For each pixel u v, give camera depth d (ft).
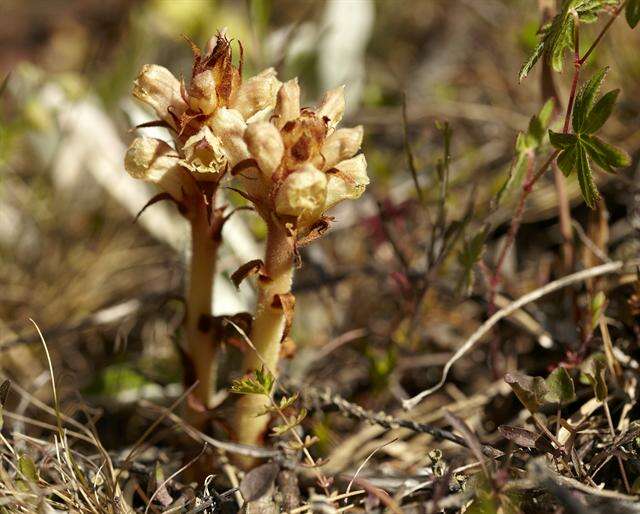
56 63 2.53
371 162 1.99
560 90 1.59
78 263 1.95
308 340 1.79
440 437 1.47
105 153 2.01
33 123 1.99
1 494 1.35
